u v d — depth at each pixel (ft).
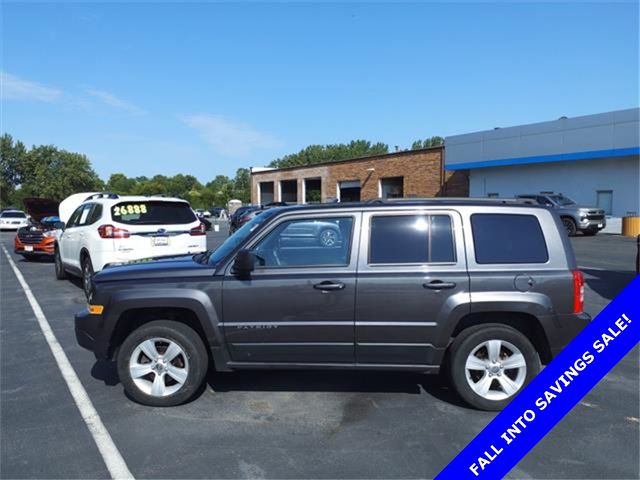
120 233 26.43
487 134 89.35
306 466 10.69
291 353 13.46
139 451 11.36
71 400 14.29
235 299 13.34
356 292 13.10
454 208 13.67
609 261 42.60
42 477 10.33
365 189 122.62
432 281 13.01
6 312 25.66
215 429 12.42
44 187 264.11
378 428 12.46
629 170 71.15
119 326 13.88
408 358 13.33
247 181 394.11
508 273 13.09
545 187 82.48
